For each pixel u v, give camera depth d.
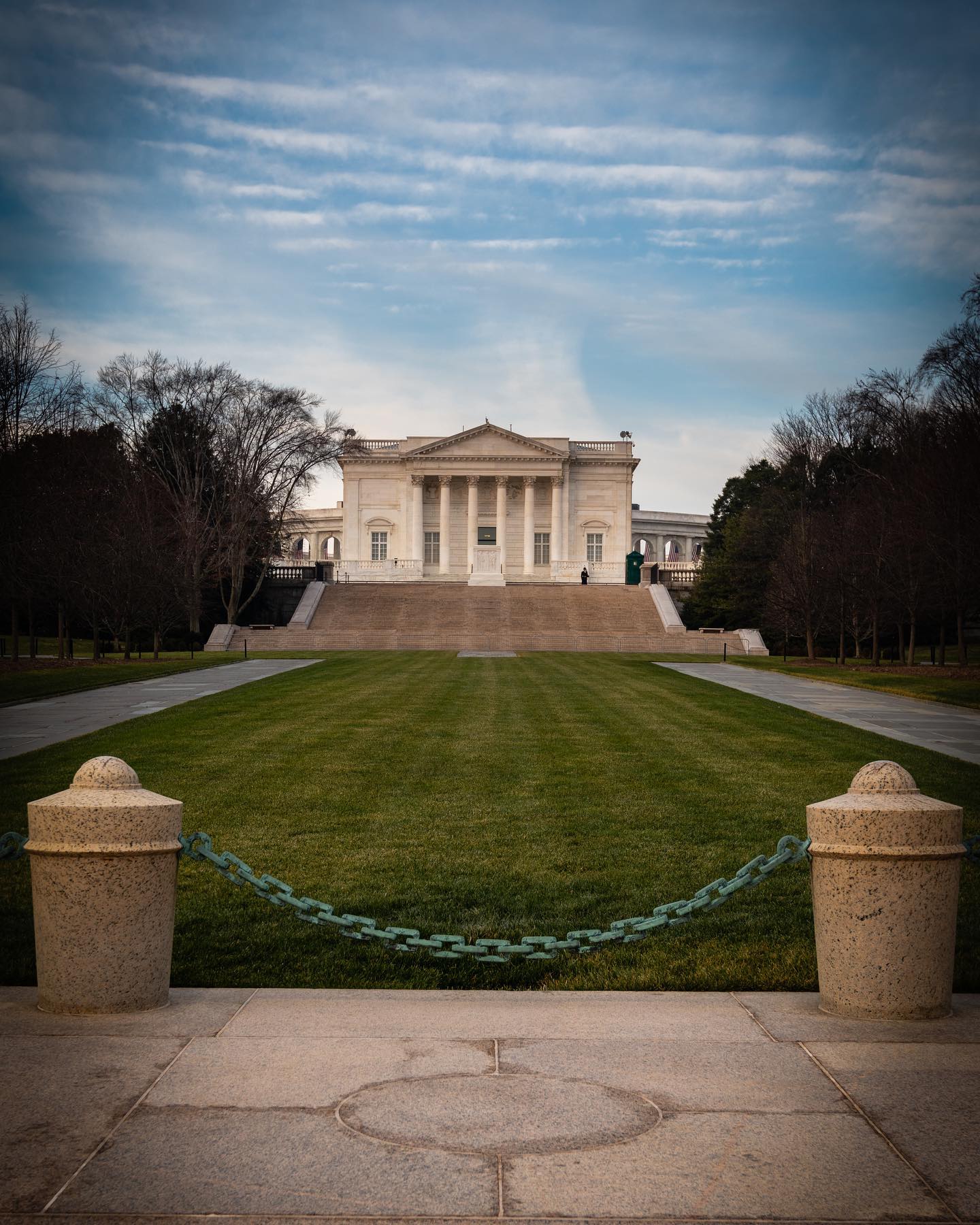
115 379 80.12
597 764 19.25
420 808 15.27
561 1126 5.54
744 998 7.75
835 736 23.22
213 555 78.25
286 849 12.93
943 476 48.84
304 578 93.44
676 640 72.31
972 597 52.97
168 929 7.46
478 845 13.20
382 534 125.69
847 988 7.26
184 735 22.80
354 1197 4.87
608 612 81.75
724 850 12.91
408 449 125.75
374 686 36.19
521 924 10.09
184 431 82.31
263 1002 7.57
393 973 8.91
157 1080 6.07
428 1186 4.96
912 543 51.91
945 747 22.05
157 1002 7.41
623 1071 6.25
